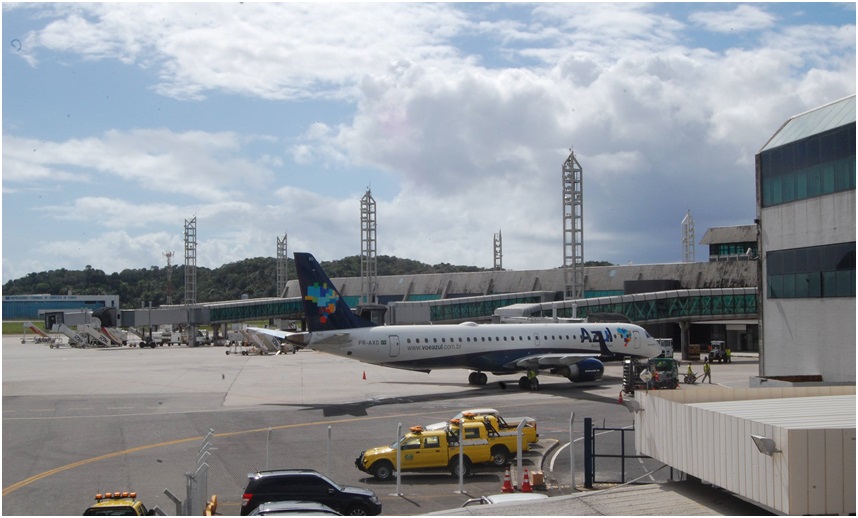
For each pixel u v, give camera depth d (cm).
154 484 3269
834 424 1912
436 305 11844
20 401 5772
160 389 6519
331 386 6681
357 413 5053
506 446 3497
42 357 10962
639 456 3023
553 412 5059
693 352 9712
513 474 3350
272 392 6266
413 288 15088
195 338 14275
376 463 3294
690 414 2325
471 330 6244
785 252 4503
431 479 3306
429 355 6050
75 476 3412
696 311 9662
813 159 4222
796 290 4391
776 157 4581
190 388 6588
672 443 2458
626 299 9750
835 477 1825
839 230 4000
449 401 5622
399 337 5941
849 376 3934
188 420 4838
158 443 4125
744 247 12306
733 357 10019
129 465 3616
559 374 6650
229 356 10950
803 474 1820
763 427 1933
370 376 7619
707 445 2216
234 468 3531
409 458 3325
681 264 11819
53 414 5128
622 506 2270
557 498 2425
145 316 13800
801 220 4334
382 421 4734
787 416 2098
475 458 3394
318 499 2625
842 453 1833
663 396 2634
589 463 3127
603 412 5053
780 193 4553
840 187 3991
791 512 1814
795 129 4484
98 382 7144
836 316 4034
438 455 3347
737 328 11325
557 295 13012
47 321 16738
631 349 6975
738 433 2050
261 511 2283
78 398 5941
